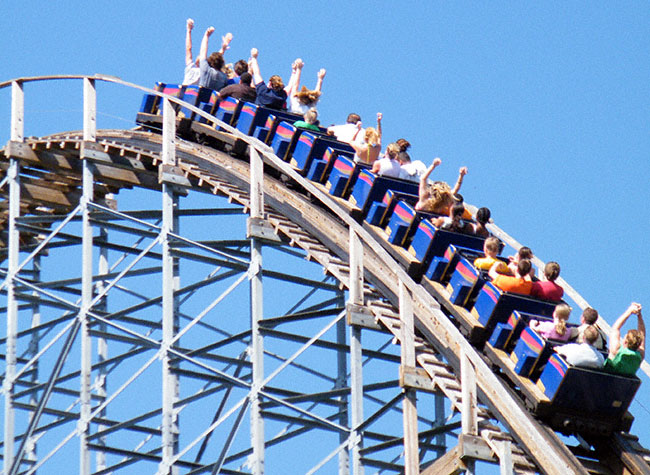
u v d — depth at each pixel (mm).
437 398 85250
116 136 100125
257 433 78125
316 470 75188
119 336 87000
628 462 67438
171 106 91188
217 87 102188
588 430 68688
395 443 73875
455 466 67688
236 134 86750
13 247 94688
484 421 68438
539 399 68188
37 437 99250
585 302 83875
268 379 79312
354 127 96438
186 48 104312
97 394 101250
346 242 82000
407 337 72750
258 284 82625
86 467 85188
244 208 87188
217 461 78000
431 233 78750
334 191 87875
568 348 68250
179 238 87312
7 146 97188
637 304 70750
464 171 83375
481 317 73750
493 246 76062
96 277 96000
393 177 86125
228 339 83000
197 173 90062
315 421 77500
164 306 85625
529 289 73750
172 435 82625
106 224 91438
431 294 77812
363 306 76500
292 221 86438
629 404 68938
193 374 82750
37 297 91688
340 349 81375
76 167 99875
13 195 96688
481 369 67062
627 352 68438
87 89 94812
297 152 91875
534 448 66438
